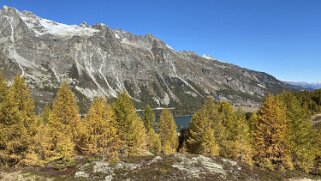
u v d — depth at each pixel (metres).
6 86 38.94
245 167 44.25
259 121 47.66
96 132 44.56
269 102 46.38
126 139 45.56
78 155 45.25
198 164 41.72
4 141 36.88
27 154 38.75
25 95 40.38
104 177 35.62
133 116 47.41
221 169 41.62
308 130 48.59
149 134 70.56
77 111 46.91
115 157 41.59
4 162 38.41
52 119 44.22
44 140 41.28
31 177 33.97
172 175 37.59
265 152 46.28
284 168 45.69
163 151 67.25
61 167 38.34
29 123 39.97
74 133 45.62
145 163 40.84
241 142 48.81
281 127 45.25
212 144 49.00
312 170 51.31
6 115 37.25
